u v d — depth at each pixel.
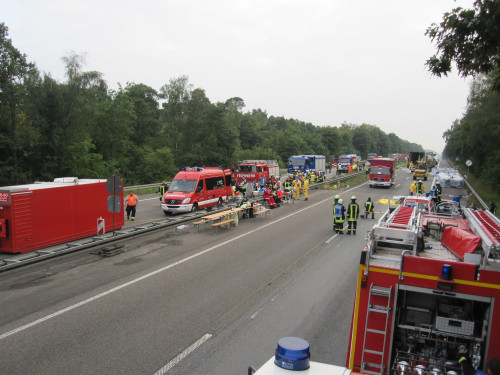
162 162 53.34
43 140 39.94
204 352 6.98
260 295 9.90
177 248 14.66
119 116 51.19
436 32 7.95
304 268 12.32
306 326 8.16
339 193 35.28
